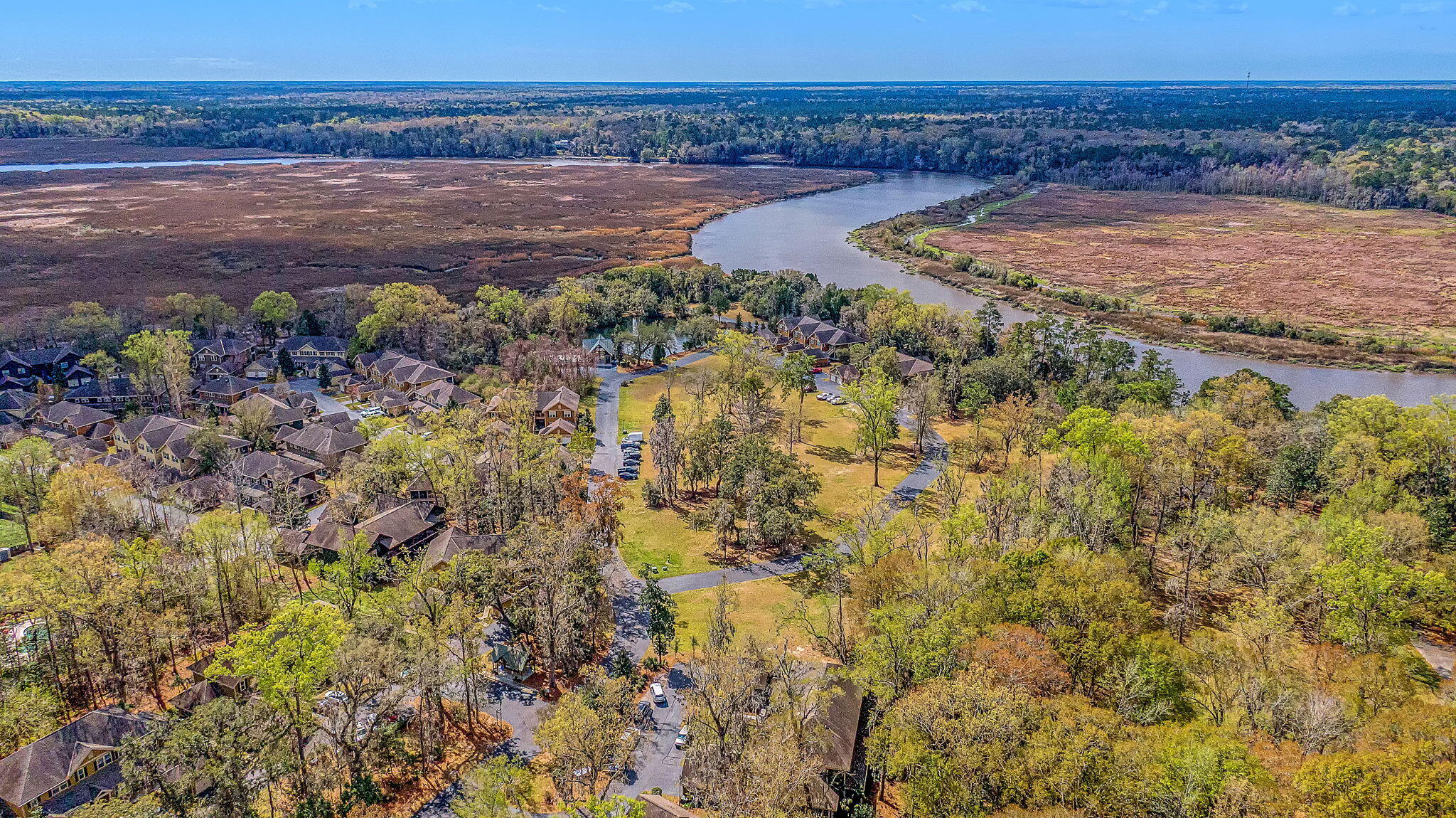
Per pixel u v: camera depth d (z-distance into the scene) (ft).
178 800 194.90
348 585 291.79
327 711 231.71
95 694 258.98
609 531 345.31
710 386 521.24
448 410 474.08
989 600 243.81
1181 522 325.21
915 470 439.63
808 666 260.21
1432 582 250.37
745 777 203.82
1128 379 510.99
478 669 261.44
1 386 515.09
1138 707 208.03
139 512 366.43
